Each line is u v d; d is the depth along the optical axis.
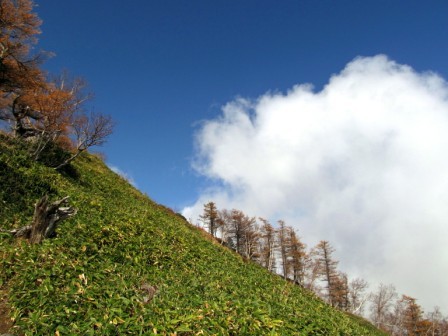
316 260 75.56
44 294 9.51
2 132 29.27
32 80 31.77
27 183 18.70
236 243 80.00
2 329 8.51
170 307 10.45
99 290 10.34
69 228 14.82
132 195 37.56
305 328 12.43
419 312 77.44
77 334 8.20
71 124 27.45
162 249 16.98
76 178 28.45
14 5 31.73
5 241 12.45
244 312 11.34
